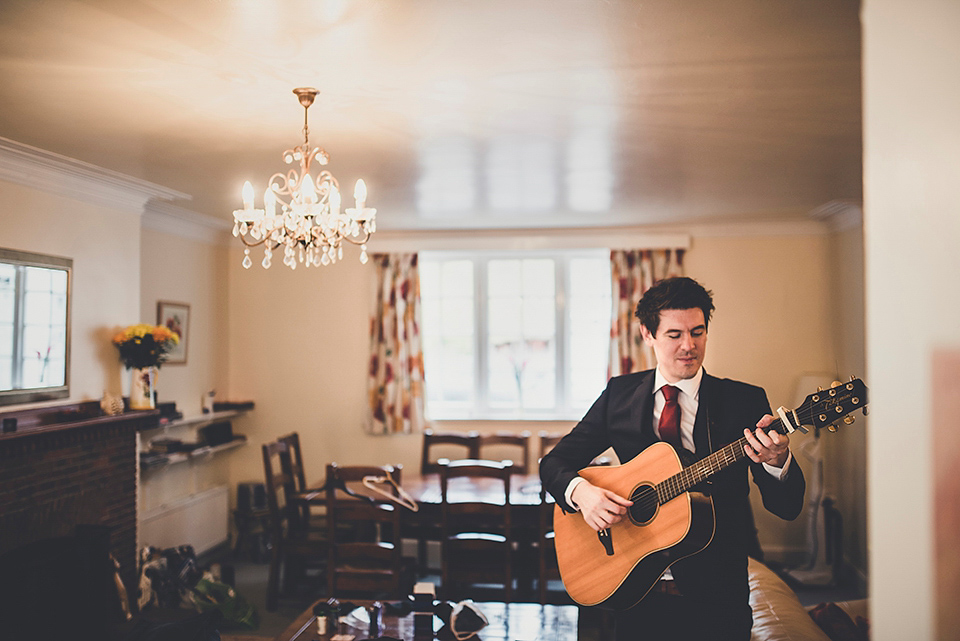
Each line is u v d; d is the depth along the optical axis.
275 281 6.02
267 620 4.21
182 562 4.35
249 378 6.01
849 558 5.13
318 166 3.64
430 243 5.84
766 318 5.56
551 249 5.80
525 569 4.32
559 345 5.89
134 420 4.15
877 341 0.78
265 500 5.66
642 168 3.69
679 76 2.36
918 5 0.75
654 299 1.85
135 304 4.30
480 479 4.91
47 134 3.04
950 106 0.73
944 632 0.72
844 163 3.57
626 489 1.90
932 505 0.73
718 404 1.84
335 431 5.91
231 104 2.64
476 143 3.19
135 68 2.28
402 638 2.75
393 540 3.83
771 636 2.13
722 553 1.79
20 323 3.44
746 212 5.03
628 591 1.89
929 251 0.74
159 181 3.98
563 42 2.08
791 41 2.07
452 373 5.98
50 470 3.48
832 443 5.42
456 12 1.88
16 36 2.03
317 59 2.21
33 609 3.12
